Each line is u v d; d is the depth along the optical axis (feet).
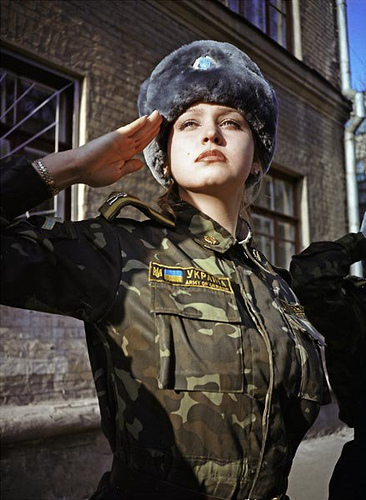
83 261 2.64
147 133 3.12
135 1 12.51
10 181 2.60
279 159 15.87
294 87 15.78
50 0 10.77
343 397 4.45
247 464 2.66
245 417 2.68
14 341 9.59
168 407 2.60
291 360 2.95
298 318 3.36
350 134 16.35
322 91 15.39
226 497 2.62
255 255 3.56
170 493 2.55
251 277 3.22
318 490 6.82
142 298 2.70
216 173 3.13
